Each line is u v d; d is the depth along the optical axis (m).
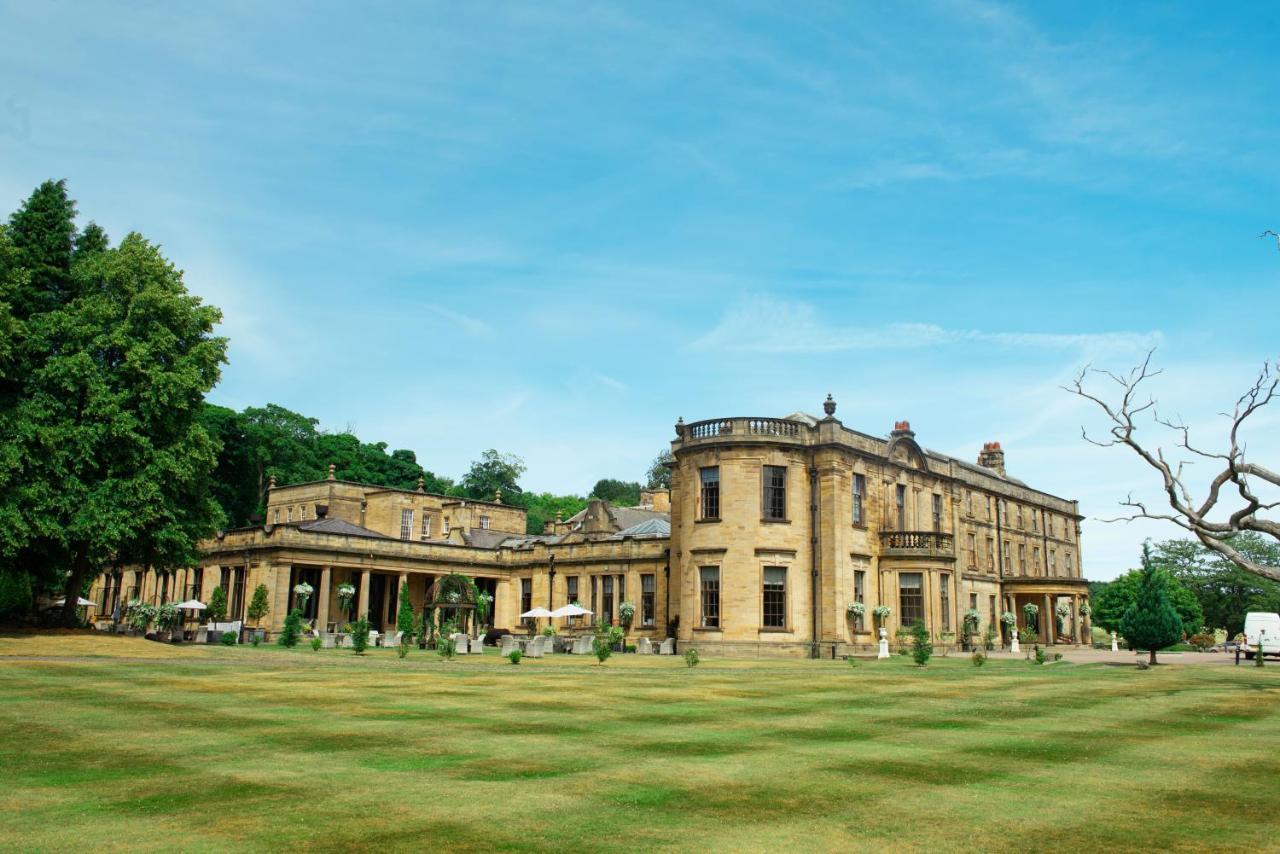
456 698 20.31
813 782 11.19
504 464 126.81
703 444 47.56
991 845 8.49
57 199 43.81
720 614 45.91
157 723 15.55
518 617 67.06
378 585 68.19
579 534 70.81
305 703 18.78
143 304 41.56
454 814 9.37
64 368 38.88
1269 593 89.25
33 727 14.88
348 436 100.06
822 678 27.81
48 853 7.83
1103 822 9.39
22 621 42.41
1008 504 66.12
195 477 43.03
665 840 8.52
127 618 69.81
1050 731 16.16
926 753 13.52
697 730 15.65
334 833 8.58
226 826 8.78
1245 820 9.52
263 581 58.19
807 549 46.66
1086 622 67.06
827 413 47.97
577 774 11.51
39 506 37.91
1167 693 23.72
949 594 49.94
